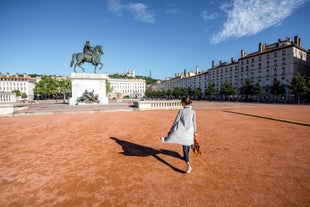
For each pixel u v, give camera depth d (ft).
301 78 126.41
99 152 16.38
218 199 8.96
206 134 23.70
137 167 12.99
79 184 10.53
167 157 15.12
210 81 267.80
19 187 10.17
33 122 32.83
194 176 11.55
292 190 9.83
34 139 20.94
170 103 60.70
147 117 40.04
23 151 16.60
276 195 9.33
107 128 27.55
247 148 17.54
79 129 26.73
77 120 35.37
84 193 9.57
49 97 307.99
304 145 18.45
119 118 38.37
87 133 24.13
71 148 17.56
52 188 10.07
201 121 34.83
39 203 8.66
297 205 8.45
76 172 12.16
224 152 16.37
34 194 9.47
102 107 63.31
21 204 8.58
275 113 50.19
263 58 177.78
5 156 15.24
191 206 8.38
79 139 21.01
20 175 11.68
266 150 16.88
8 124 30.71
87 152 16.37
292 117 40.57
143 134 23.68
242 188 10.05
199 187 10.16
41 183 10.64
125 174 11.84
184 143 11.26
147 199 8.98
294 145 18.47
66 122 32.91
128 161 14.20
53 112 46.09
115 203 8.65
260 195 9.33
